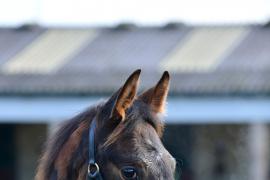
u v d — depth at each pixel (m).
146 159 4.80
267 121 16.48
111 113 5.01
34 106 17.12
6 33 23.66
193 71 17.77
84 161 5.02
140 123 5.00
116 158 4.85
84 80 17.56
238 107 16.47
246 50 20.44
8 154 22.81
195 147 22.48
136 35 22.81
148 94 5.36
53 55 20.70
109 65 19.11
